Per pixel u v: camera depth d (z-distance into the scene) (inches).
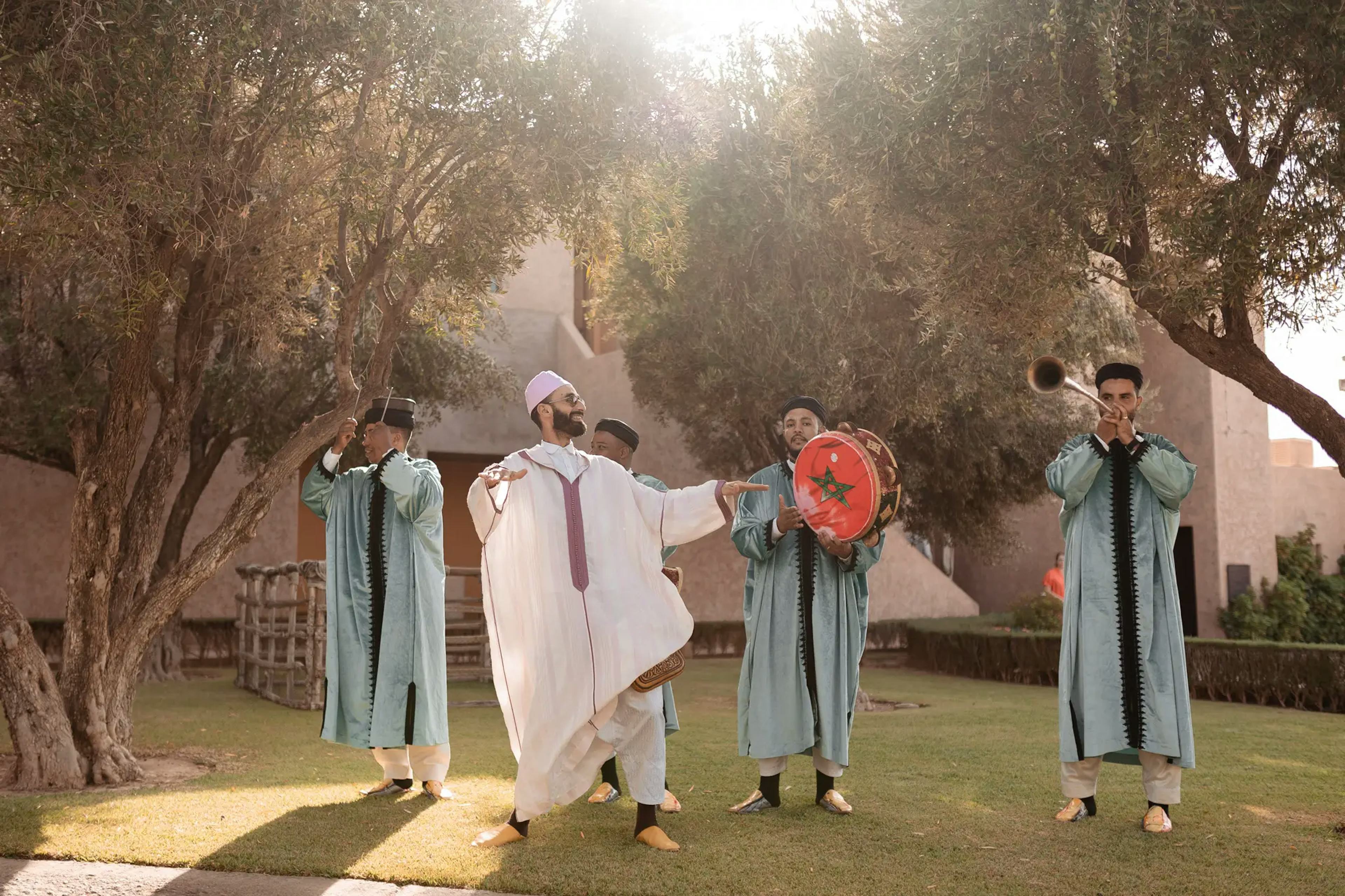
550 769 162.4
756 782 221.0
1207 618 672.4
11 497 600.1
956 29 210.1
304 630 394.0
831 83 247.1
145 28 194.2
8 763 253.1
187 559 247.6
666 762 240.7
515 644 172.4
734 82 390.3
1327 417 200.1
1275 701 423.2
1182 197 219.1
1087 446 184.1
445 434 725.9
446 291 305.9
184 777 238.5
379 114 257.4
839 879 143.9
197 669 587.8
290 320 323.3
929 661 614.2
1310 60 191.9
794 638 190.9
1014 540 725.3
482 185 250.4
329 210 290.5
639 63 245.3
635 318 449.7
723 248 400.5
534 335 765.9
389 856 155.0
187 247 247.0
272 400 474.0
